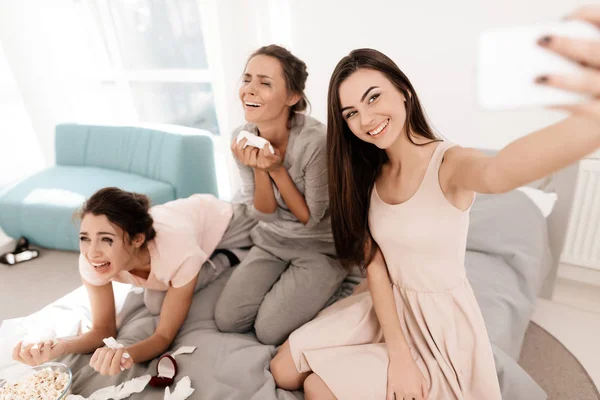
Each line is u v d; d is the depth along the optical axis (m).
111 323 1.19
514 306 1.18
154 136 2.11
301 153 1.12
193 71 2.48
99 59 2.78
